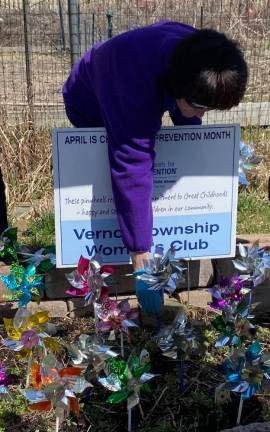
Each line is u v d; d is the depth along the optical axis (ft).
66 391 6.24
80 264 7.02
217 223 8.64
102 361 6.52
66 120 15.97
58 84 20.74
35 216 12.60
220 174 8.41
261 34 21.89
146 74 6.73
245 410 7.59
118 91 6.87
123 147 7.00
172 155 8.18
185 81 6.15
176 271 7.00
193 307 9.45
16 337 6.96
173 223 8.51
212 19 20.45
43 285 8.79
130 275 8.41
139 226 7.22
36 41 23.30
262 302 9.44
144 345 8.61
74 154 7.98
